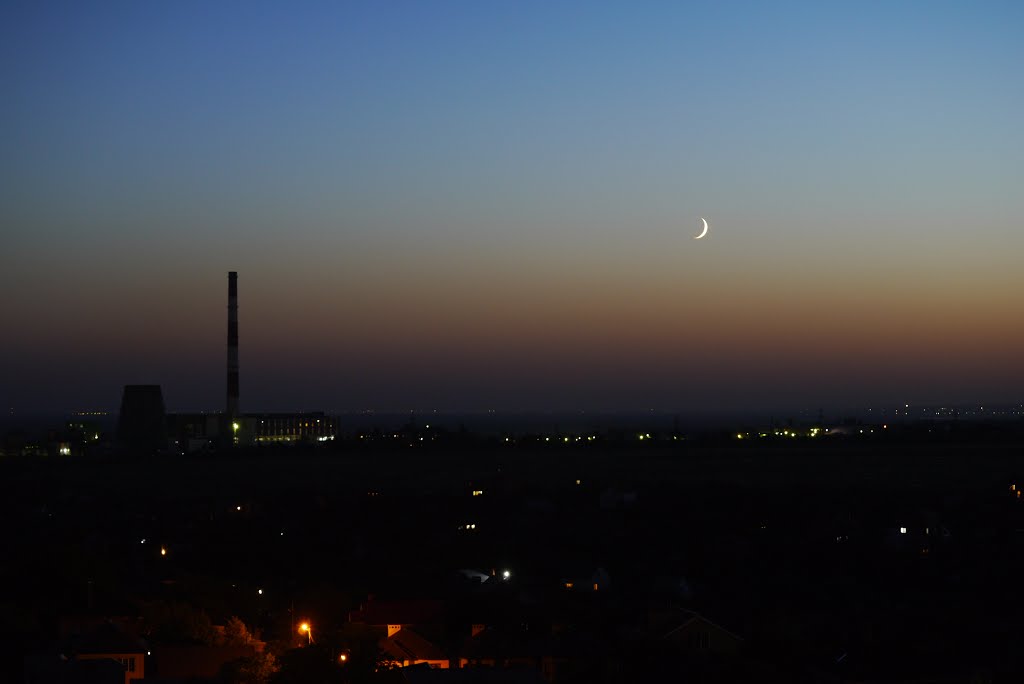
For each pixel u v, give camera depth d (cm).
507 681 4872
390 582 9525
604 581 9350
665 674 5706
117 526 13425
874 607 8338
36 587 7675
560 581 9706
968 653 6359
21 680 5525
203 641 6362
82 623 6700
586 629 6931
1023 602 8506
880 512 13912
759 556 11075
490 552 11369
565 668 5981
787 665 6047
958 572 9956
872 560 10681
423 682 4847
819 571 10281
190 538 12406
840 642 6650
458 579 9606
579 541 12150
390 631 7100
